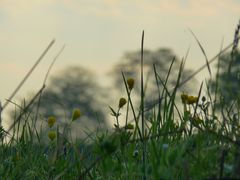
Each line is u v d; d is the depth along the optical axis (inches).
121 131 245.8
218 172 202.2
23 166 314.8
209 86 270.8
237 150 215.5
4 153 326.3
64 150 303.0
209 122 272.5
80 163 274.4
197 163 218.1
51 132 314.2
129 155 254.4
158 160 224.1
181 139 270.7
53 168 294.2
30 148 328.5
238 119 267.6
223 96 263.0
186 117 277.6
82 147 290.8
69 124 299.0
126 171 264.8
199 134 242.5
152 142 227.9
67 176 291.7
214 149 233.5
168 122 266.5
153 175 209.3
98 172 293.3
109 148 218.1
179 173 227.5
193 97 285.0
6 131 315.3
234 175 177.2
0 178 300.7
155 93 271.9
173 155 215.5
